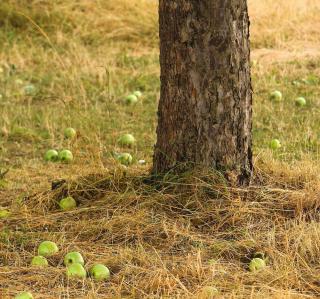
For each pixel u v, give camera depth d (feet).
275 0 65.98
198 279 27.25
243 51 32.17
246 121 32.60
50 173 38.83
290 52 60.23
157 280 26.73
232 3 31.63
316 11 66.54
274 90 51.96
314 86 52.90
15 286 27.20
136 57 59.26
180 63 31.99
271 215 31.48
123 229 30.78
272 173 34.32
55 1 64.34
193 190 31.99
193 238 29.94
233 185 32.35
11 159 41.47
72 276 27.48
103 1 64.75
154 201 31.91
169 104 32.50
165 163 32.94
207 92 31.96
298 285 26.96
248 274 27.48
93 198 33.47
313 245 28.96
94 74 55.06
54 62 57.21
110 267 28.40
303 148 40.93
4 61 57.77
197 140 32.27
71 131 44.14
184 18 31.68
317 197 32.14
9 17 63.21
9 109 48.88
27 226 31.86
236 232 30.53
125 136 42.80
